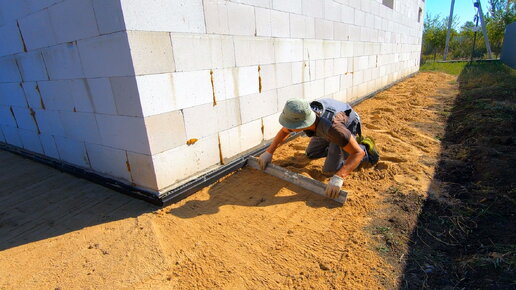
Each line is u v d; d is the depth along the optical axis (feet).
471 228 7.01
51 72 9.73
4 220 8.34
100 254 6.62
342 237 6.89
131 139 8.28
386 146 12.42
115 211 8.46
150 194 8.52
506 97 20.17
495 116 15.14
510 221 7.07
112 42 7.36
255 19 10.90
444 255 6.23
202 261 6.29
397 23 29.84
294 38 13.37
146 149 8.01
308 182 9.08
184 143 8.93
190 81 8.75
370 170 10.14
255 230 7.29
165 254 6.52
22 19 9.70
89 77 8.52
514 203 7.69
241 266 6.11
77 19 7.96
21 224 8.09
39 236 7.47
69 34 8.41
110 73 7.83
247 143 11.66
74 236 7.35
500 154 10.51
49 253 6.73
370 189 9.02
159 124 8.07
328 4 15.83
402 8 30.89
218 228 7.42
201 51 8.93
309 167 10.77
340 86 19.01
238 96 10.74
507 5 64.90
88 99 8.94
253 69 11.23
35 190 10.14
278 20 12.15
